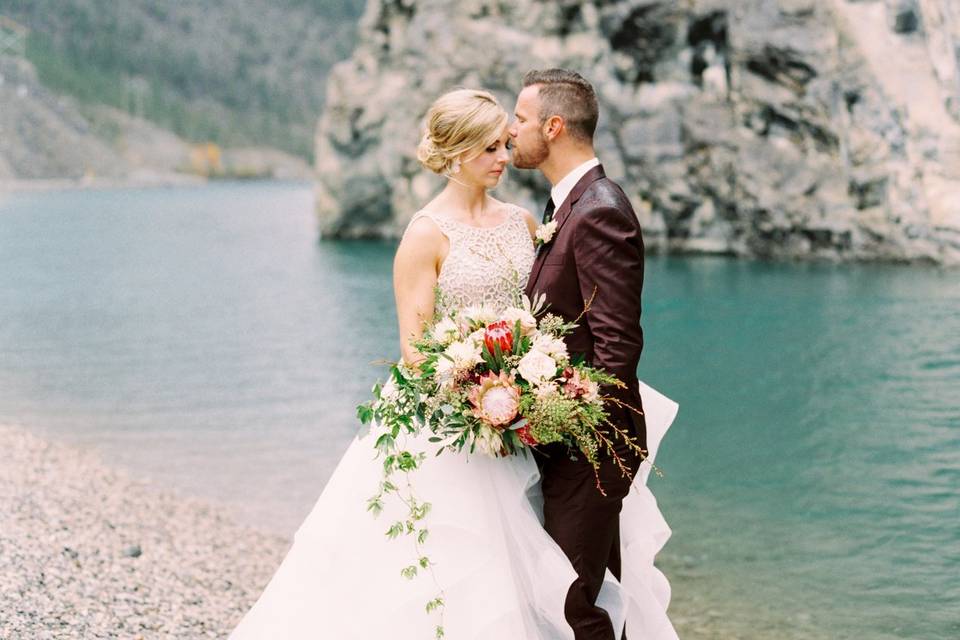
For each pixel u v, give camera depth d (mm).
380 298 19234
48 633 3951
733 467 7852
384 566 2879
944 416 9195
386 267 24516
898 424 8977
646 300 16906
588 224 2719
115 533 5773
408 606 2824
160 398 11031
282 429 9609
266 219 48000
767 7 21469
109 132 154000
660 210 24109
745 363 11852
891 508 6777
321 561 2928
